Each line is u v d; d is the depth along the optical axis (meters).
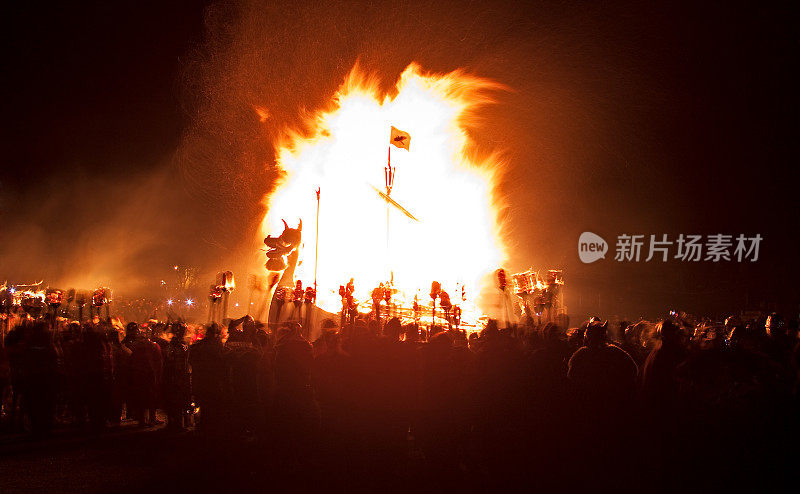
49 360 11.60
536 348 9.48
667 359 7.87
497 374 9.09
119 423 13.26
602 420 8.20
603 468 8.75
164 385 12.62
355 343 8.91
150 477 9.06
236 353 10.58
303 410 9.58
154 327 14.80
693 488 7.90
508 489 8.51
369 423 8.77
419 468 9.65
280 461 9.59
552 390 9.02
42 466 9.62
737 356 7.83
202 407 10.62
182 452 10.60
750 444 7.65
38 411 11.56
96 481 8.84
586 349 8.20
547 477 8.80
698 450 7.86
